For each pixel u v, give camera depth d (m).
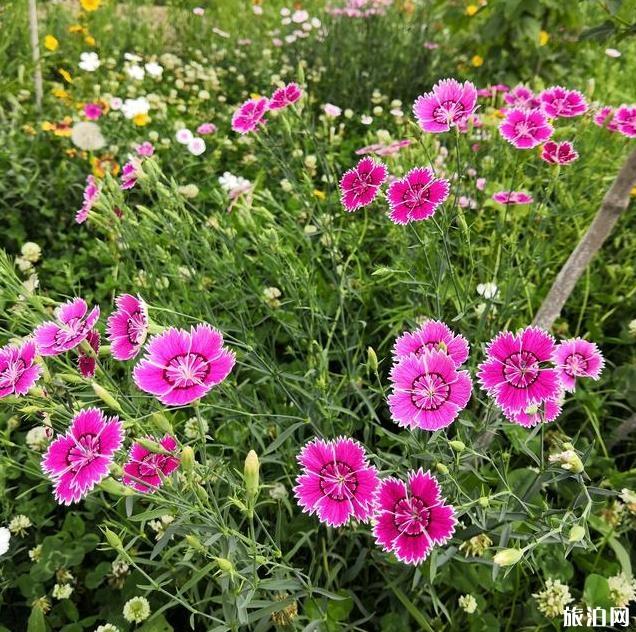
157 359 0.27
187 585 0.29
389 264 0.56
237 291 0.43
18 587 0.39
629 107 0.48
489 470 0.40
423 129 0.36
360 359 0.49
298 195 0.48
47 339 0.31
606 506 0.39
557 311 0.43
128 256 0.45
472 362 0.39
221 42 1.17
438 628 0.35
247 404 0.41
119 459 0.30
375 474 0.26
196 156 0.74
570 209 0.53
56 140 0.73
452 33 0.98
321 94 0.97
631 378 0.47
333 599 0.34
